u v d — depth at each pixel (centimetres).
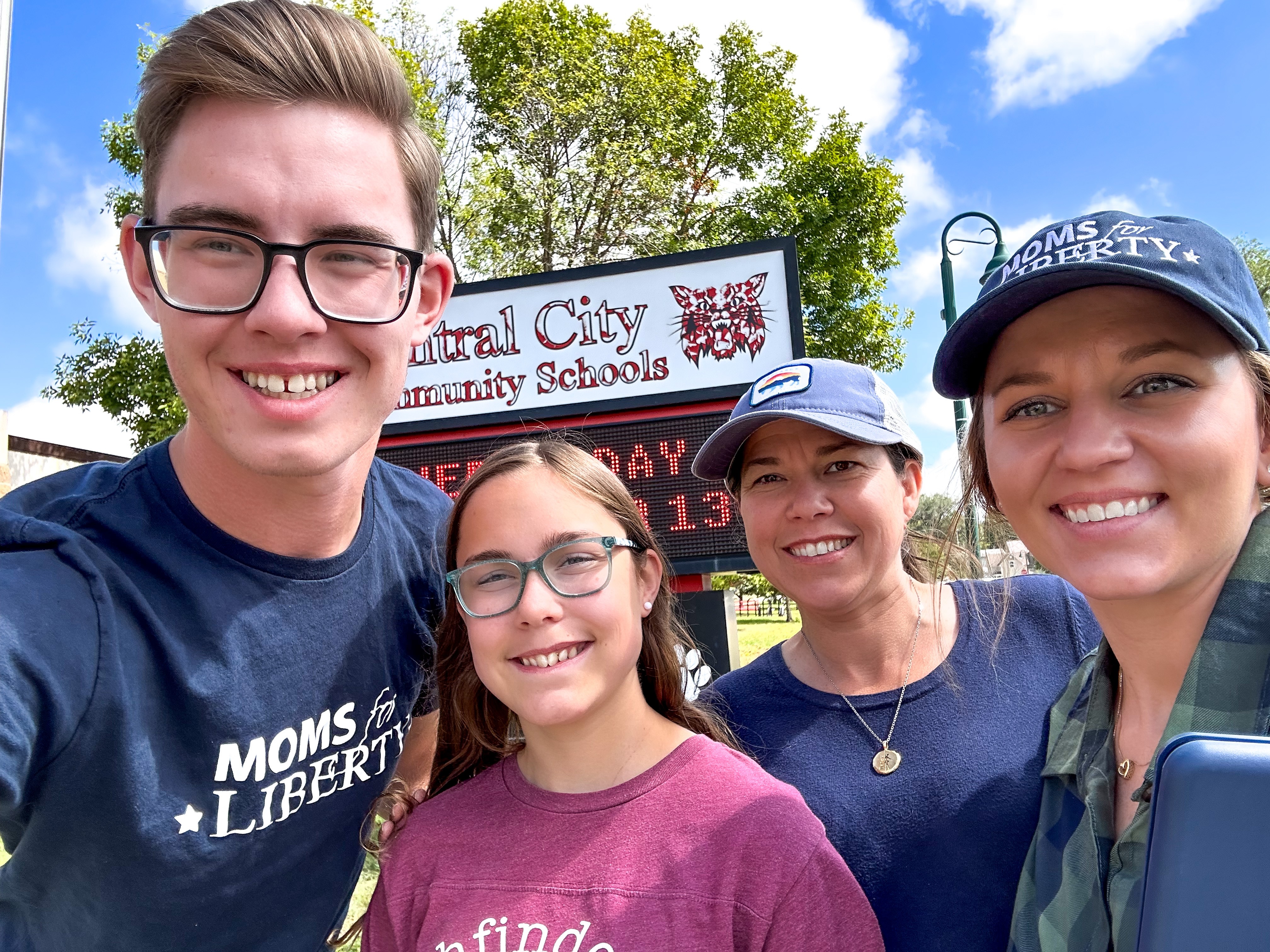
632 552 64
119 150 401
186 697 56
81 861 57
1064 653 68
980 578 75
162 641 55
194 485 58
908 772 64
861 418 69
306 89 52
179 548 57
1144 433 43
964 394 53
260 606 59
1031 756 63
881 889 62
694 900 53
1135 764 49
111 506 58
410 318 57
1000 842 61
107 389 420
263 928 66
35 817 55
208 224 52
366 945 61
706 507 186
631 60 527
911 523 86
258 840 62
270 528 58
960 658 68
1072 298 44
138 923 60
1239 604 43
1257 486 46
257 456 53
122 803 55
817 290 585
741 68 621
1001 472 49
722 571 183
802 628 75
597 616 60
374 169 54
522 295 202
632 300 196
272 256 52
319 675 62
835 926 53
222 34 51
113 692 53
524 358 200
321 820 65
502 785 62
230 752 58
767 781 58
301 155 52
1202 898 32
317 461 54
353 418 56
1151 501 44
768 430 71
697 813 56
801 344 188
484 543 62
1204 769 33
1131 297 43
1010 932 58
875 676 70
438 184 62
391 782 69
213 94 52
